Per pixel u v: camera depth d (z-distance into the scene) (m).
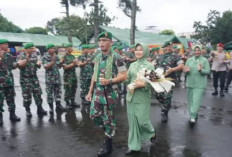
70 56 7.77
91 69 8.38
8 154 4.53
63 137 5.37
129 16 21.86
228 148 4.75
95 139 5.25
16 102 9.06
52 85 7.39
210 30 34.25
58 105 7.76
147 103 4.43
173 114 7.28
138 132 4.47
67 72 7.82
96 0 27.72
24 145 4.93
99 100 4.30
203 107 8.30
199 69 6.08
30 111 7.59
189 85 6.40
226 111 7.74
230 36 33.41
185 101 9.20
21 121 6.58
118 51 10.41
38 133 5.62
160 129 5.86
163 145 4.87
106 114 4.35
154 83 4.20
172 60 6.49
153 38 28.00
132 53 10.43
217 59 10.40
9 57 6.38
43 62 7.18
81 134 5.56
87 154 4.50
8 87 6.47
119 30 31.11
